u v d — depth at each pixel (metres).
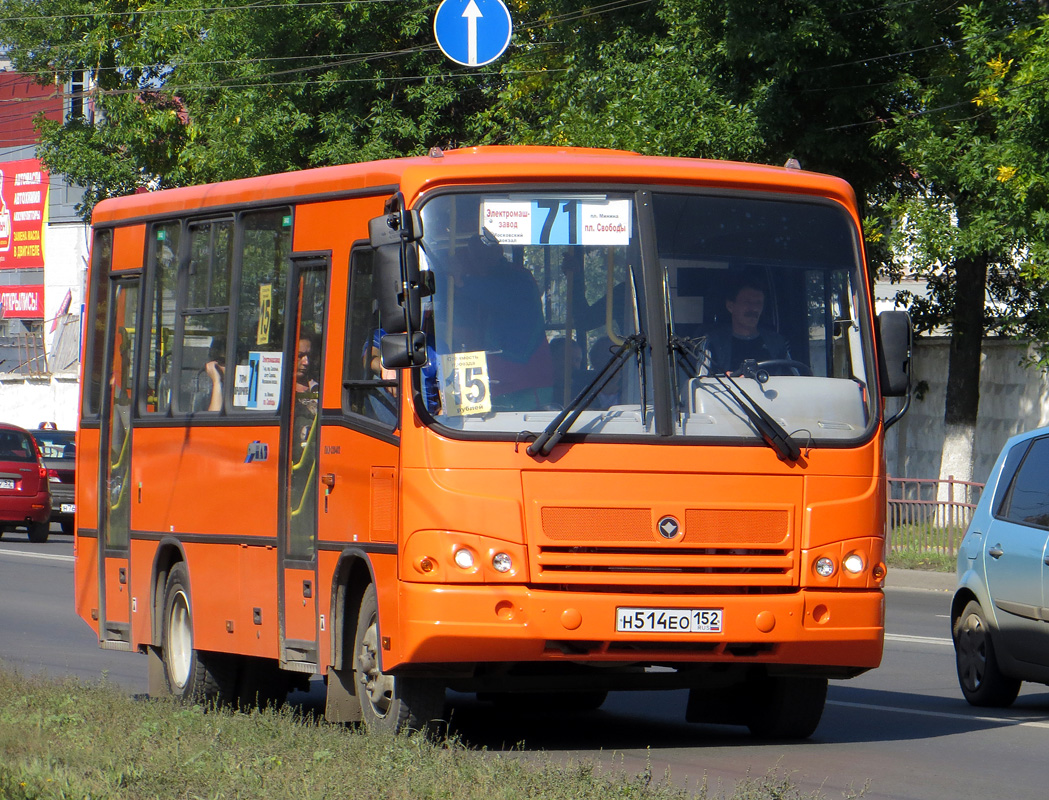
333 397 27.83
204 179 105.25
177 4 109.56
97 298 38.25
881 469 26.72
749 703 29.23
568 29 85.81
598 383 25.55
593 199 26.30
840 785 23.66
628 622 24.72
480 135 100.81
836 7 70.12
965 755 26.84
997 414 82.12
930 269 80.38
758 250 26.84
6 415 152.50
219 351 32.25
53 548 83.25
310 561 28.34
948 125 67.12
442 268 25.64
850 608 25.92
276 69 98.19
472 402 25.23
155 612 34.38
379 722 26.55
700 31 71.62
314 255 29.03
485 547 24.72
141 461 35.22
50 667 40.19
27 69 123.81
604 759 26.08
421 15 97.12
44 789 20.77
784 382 26.36
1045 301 67.94
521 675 26.22
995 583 33.00
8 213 177.62
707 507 25.44
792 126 73.44
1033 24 62.62
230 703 32.94
